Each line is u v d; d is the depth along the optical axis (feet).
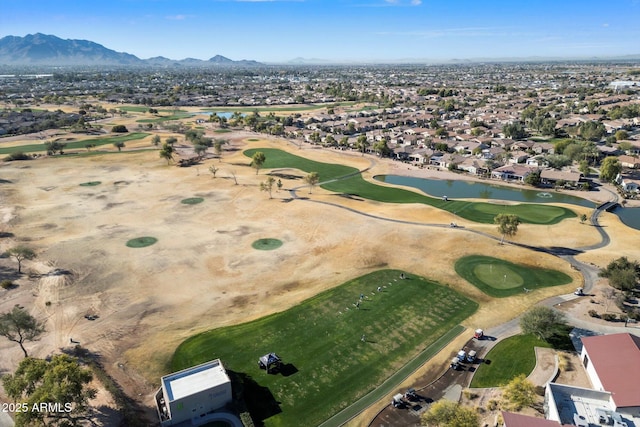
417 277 272.31
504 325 222.89
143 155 627.46
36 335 202.69
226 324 224.53
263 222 369.50
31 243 320.50
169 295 253.85
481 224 363.76
